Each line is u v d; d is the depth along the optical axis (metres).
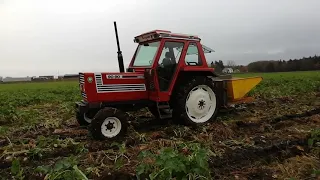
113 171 4.32
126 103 6.58
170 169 3.60
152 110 7.52
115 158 4.87
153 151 5.21
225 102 7.70
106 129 5.97
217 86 7.55
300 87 13.88
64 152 5.38
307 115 8.37
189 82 6.91
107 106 6.40
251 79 7.92
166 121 7.51
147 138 6.07
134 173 4.27
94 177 4.20
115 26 6.84
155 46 6.79
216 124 7.01
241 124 7.26
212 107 7.32
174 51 6.81
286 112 8.49
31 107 11.63
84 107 6.23
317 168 4.50
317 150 5.12
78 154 5.18
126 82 6.56
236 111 8.76
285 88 14.07
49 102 13.30
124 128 6.12
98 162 4.77
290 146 5.49
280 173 4.41
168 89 6.71
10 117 8.56
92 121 5.91
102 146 5.69
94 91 6.23
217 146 5.39
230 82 7.68
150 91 6.73
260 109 9.19
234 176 4.32
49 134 6.78
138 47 7.45
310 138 5.70
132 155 5.06
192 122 6.94
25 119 8.40
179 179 3.73
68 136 6.54
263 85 16.88
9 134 6.97
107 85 6.36
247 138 5.90
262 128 6.79
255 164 4.80
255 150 5.24
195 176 3.74
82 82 6.45
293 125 7.03
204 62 7.18
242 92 7.81
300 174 4.33
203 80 7.06
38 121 8.27
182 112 6.82
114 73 6.46
